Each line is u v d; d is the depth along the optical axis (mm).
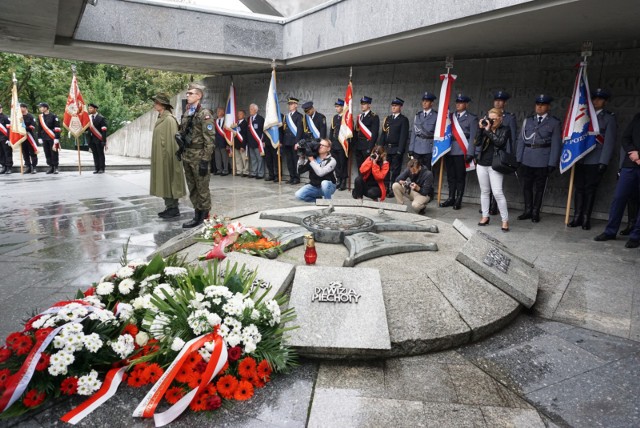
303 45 10203
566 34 6805
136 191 10422
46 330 2482
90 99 25422
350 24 8586
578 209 6980
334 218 4906
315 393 2516
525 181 7434
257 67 12508
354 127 10320
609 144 6418
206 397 2365
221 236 3982
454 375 2752
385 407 2408
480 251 3891
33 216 7535
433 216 7738
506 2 5781
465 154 8094
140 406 2285
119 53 10406
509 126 7055
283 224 4965
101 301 2965
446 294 3316
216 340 2494
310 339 2801
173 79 24281
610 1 5145
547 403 2498
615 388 2656
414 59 9719
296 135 11180
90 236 6219
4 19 7168
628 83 7059
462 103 8078
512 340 3236
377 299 3053
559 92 7777
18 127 12875
